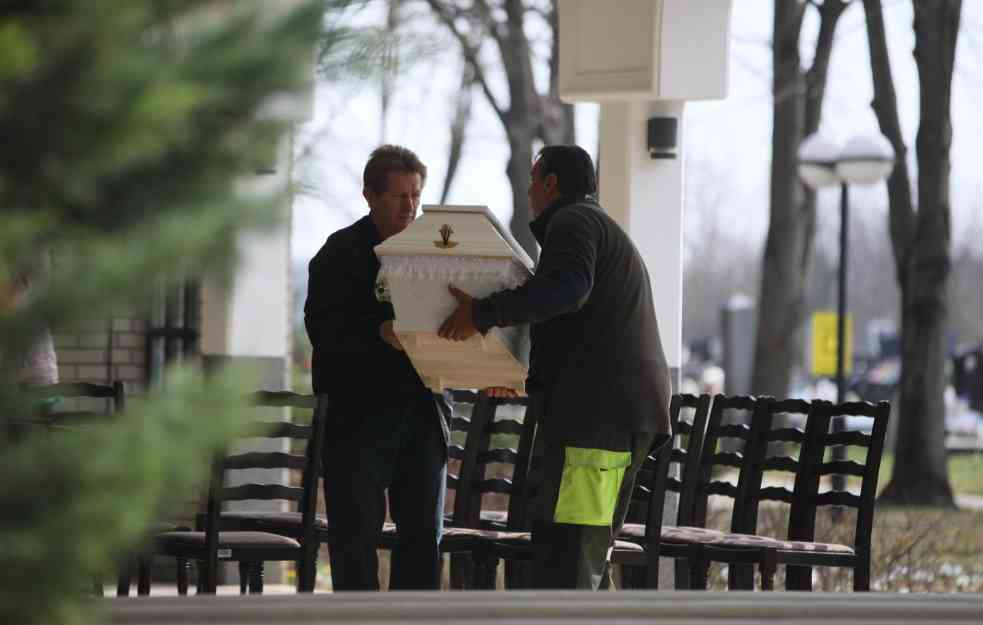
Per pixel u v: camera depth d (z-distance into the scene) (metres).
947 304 63.31
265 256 26.78
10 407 3.70
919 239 63.03
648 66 25.83
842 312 48.88
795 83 66.06
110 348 29.62
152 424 3.54
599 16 26.23
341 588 15.90
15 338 3.55
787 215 67.81
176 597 6.36
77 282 3.52
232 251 3.61
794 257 68.19
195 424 3.57
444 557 29.70
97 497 3.47
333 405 16.16
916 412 63.38
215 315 26.69
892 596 6.79
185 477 3.58
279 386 27.06
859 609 6.44
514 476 20.11
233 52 3.57
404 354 16.05
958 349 198.25
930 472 63.22
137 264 3.52
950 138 62.16
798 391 127.31
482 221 13.66
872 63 63.69
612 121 26.81
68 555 3.46
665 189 26.66
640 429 14.38
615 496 14.50
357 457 15.92
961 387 131.75
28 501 3.46
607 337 14.38
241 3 3.67
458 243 13.55
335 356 16.09
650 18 25.73
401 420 16.05
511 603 6.27
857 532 18.75
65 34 3.43
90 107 3.41
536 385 14.72
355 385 16.03
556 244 14.13
